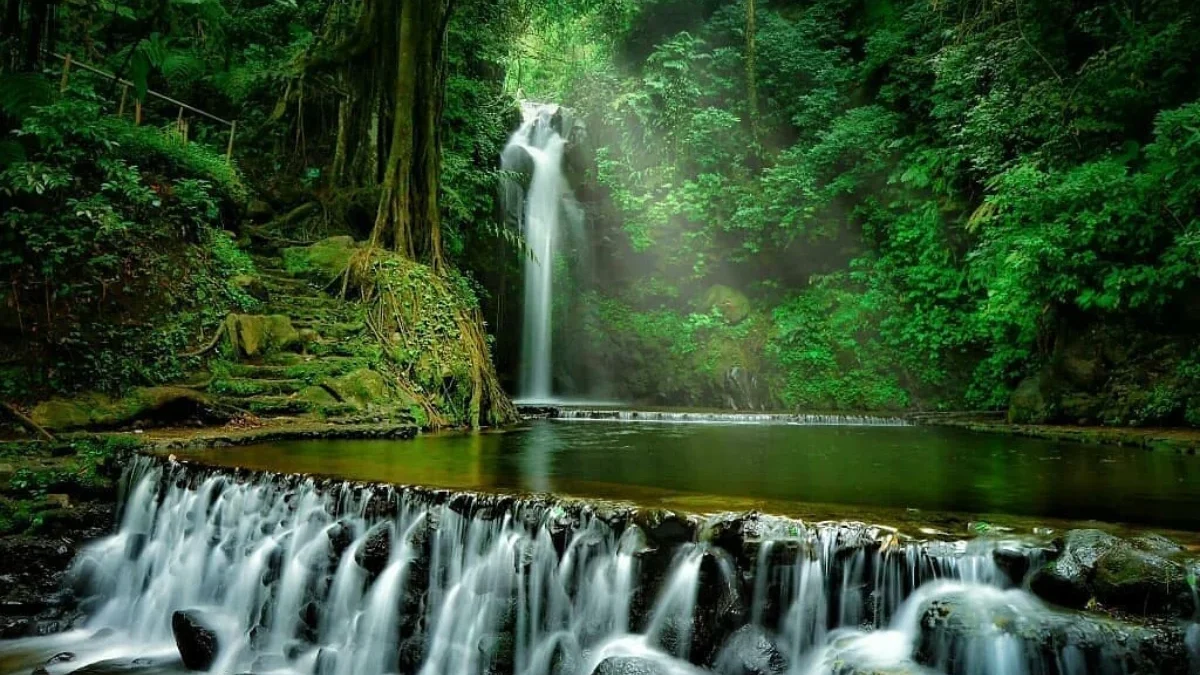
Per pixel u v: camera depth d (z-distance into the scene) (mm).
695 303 18781
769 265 18609
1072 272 11055
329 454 6633
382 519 4871
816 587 3635
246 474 5590
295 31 15070
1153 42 11102
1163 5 11430
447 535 4613
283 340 9602
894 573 3479
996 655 2998
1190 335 10602
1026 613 3059
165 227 9328
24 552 5758
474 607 4410
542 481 5234
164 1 4672
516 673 4219
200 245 9789
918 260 16391
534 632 4219
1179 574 2996
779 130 19766
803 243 18125
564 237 20094
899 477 5703
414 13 12695
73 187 8492
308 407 8695
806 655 3580
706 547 3854
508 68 21359
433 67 13188
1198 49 11070
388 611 4648
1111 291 10570
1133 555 3109
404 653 4512
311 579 5008
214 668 4918
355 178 13258
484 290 16484
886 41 17891
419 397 10023
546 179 20266
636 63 21703
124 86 10969
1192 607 2953
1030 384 12242
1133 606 3018
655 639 3863
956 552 3371
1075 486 5246
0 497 5934
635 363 18297
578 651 4047
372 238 11750
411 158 12594
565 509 4281
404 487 4852
